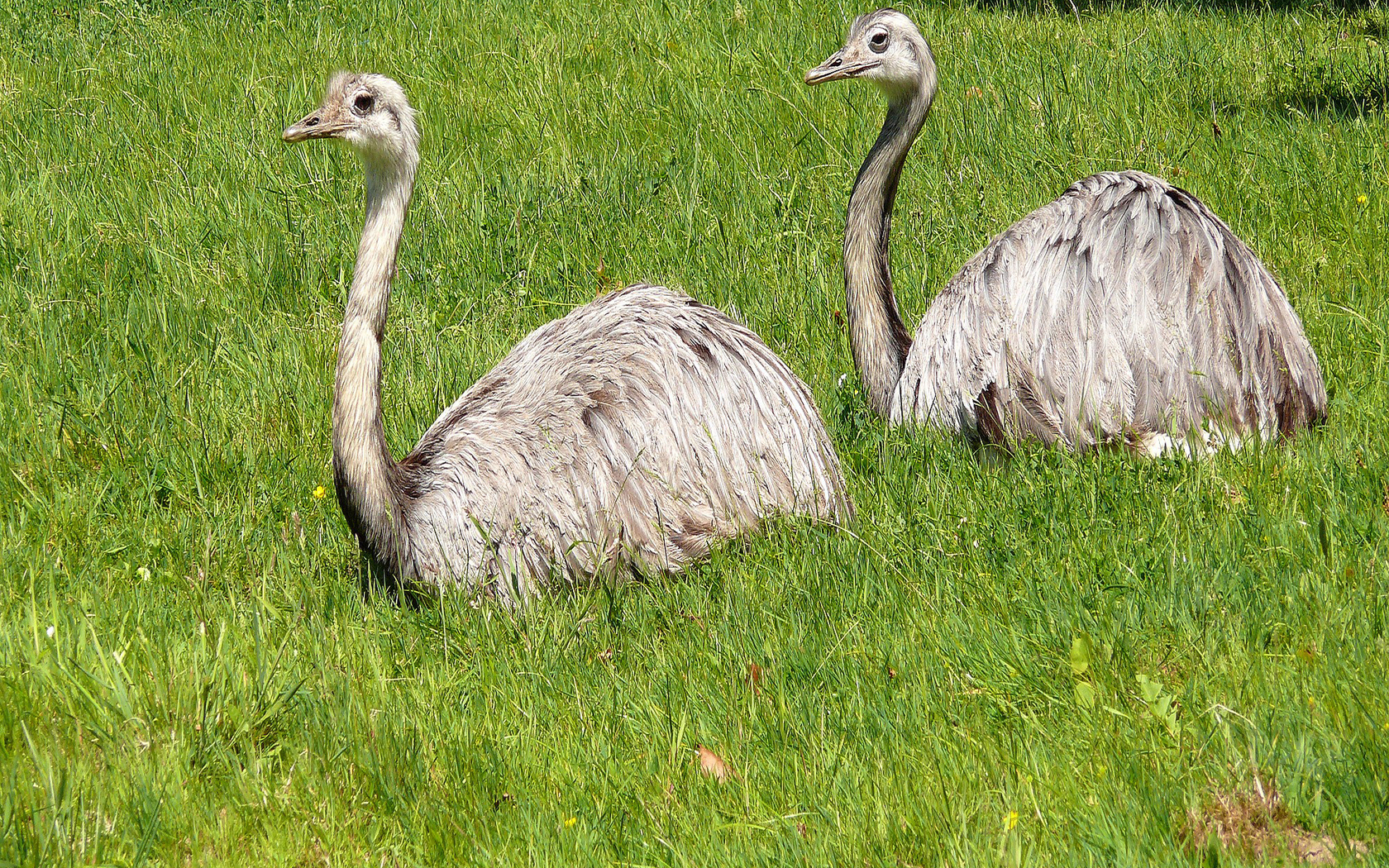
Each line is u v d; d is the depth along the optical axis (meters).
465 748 7.75
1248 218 14.72
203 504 10.45
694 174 16.20
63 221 15.27
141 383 12.20
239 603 9.22
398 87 9.14
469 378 12.14
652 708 8.02
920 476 10.33
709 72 19.66
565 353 10.02
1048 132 16.77
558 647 8.72
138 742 7.54
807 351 12.80
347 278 14.23
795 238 14.88
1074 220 10.60
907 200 15.72
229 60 20.55
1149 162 15.88
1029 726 7.61
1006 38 20.55
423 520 9.26
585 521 9.45
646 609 9.05
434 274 14.32
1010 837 6.62
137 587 9.38
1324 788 6.80
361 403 8.95
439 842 7.11
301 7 22.66
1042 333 10.45
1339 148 15.94
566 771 7.61
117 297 13.59
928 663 8.20
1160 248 10.29
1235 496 9.66
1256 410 10.19
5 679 7.80
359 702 8.06
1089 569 8.83
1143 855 6.55
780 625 8.78
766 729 7.84
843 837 6.91
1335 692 7.33
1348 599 8.25
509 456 9.45
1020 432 10.54
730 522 9.76
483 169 16.77
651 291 10.49
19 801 7.04
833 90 18.73
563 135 17.83
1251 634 8.04
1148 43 20.12
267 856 7.07
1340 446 10.13
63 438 11.16
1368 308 12.52
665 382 9.75
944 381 10.95
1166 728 7.43
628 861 6.99
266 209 15.71
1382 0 22.44
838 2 22.33
